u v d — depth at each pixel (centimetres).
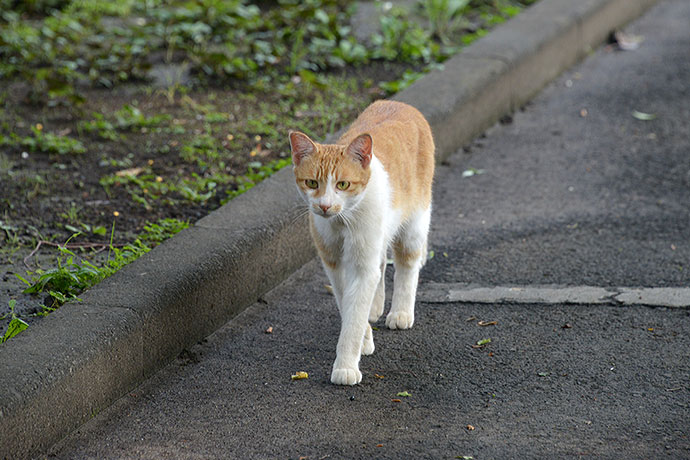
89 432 443
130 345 473
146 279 511
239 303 568
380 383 488
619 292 582
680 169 793
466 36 1098
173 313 504
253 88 943
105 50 1023
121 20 1172
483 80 886
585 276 609
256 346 531
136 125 843
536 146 868
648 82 1032
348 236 487
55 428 429
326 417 455
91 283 550
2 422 395
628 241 659
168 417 458
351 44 1055
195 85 961
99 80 958
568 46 1091
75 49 1049
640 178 779
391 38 1059
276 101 917
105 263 587
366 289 492
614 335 531
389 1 1259
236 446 432
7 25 1108
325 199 469
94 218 664
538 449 422
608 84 1037
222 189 722
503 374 493
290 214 612
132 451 429
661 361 499
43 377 419
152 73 996
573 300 575
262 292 591
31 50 1013
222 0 1159
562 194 754
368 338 520
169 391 482
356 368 489
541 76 1026
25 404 407
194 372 502
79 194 705
